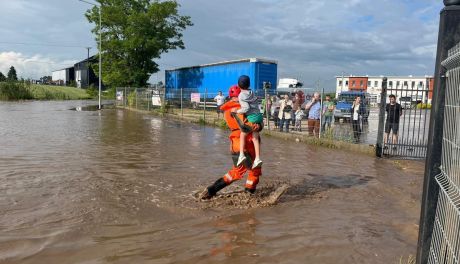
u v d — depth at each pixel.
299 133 16.09
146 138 14.93
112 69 44.84
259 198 6.72
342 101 15.17
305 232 5.23
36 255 4.37
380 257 4.50
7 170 8.52
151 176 8.25
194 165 9.59
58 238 4.84
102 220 5.50
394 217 5.99
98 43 43.88
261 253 4.54
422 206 3.30
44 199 6.40
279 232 5.20
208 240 4.88
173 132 17.53
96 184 7.45
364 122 13.80
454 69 2.86
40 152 10.96
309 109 15.36
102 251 4.51
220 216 5.78
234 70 30.05
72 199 6.43
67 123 20.58
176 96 30.64
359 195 7.22
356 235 5.17
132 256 4.39
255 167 6.63
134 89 37.41
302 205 6.46
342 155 12.05
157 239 4.88
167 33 44.09
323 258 4.45
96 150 11.58
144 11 45.03
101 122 21.86
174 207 6.14
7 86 55.53
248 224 5.47
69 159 9.98
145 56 44.56
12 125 18.89
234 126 6.61
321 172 9.30
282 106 17.06
